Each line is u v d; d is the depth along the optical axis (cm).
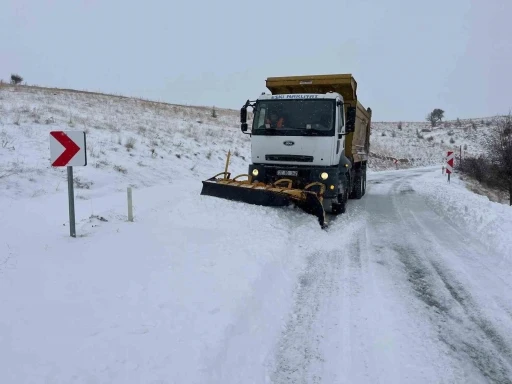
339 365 376
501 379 362
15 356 320
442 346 414
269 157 1009
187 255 603
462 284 586
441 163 4938
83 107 2503
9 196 877
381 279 599
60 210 850
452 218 1084
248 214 879
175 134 2220
